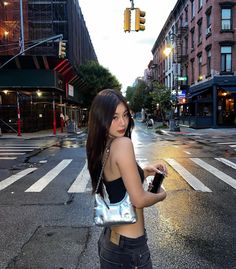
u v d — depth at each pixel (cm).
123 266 207
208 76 3422
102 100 207
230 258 434
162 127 3888
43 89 3044
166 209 643
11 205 687
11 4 4941
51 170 1103
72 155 1473
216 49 3253
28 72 2969
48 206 675
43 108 3816
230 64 3272
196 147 1730
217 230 530
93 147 207
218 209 641
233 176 966
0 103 3130
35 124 3369
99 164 206
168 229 536
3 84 2961
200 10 3694
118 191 200
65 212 633
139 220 210
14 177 994
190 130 3247
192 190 795
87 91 5206
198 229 535
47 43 5094
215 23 3244
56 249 465
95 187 209
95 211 206
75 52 5984
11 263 426
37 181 927
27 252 457
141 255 208
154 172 229
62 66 3052
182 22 4666
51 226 557
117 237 207
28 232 531
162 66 6631
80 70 5291
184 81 4406
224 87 3262
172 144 1894
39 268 412
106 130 205
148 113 6100
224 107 3512
